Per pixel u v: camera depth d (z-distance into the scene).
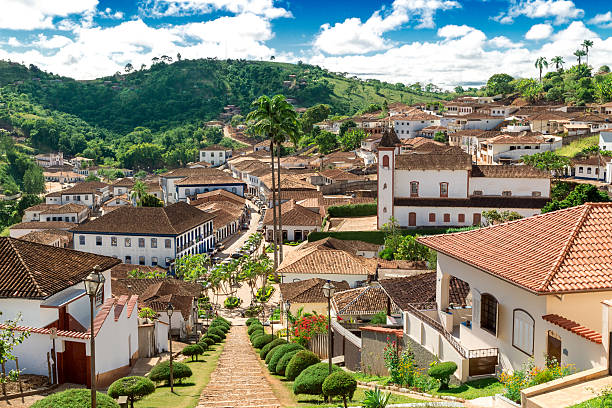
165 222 88.12
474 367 24.66
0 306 29.23
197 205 120.38
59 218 134.38
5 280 30.11
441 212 77.94
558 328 20.83
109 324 30.56
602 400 16.59
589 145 115.19
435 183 78.81
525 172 78.81
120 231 87.12
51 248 35.38
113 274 72.00
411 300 32.22
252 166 160.00
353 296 43.00
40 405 17.34
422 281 34.47
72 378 28.47
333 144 169.62
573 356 20.20
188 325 53.81
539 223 26.44
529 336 22.53
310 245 71.62
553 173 106.56
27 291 29.16
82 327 32.22
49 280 30.89
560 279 20.91
